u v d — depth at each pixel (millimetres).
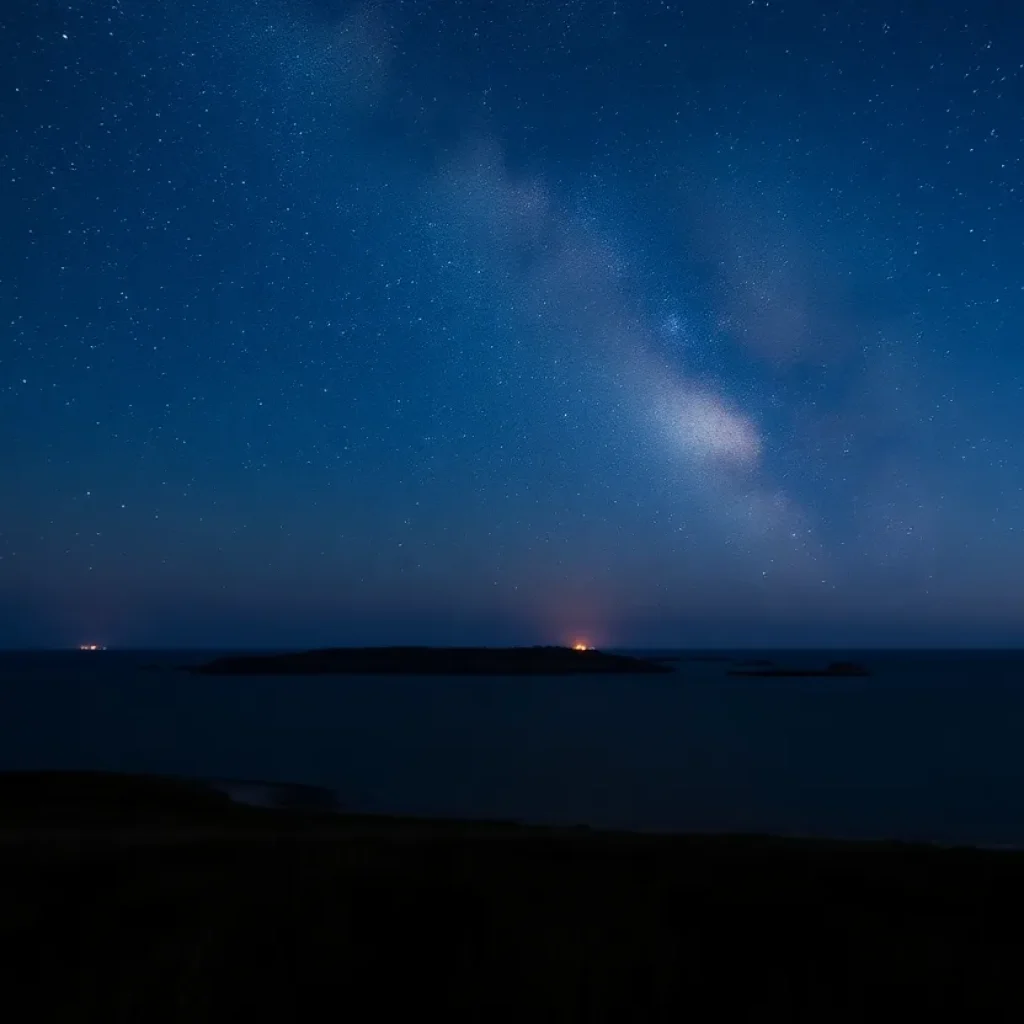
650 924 7961
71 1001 6105
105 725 71938
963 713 83250
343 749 53844
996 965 7039
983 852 11406
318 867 9859
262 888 8867
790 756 49312
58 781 28531
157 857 10430
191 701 101625
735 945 7516
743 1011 6273
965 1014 6242
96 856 10469
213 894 8633
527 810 30359
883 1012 6273
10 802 25141
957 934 7832
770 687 135000
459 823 21297
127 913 8086
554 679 167000
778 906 8648
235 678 162500
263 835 15594
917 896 9039
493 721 75188
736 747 54500
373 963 7008
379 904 8453
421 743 57312
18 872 9617
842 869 10055
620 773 41906
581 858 10609
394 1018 6121
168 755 51000
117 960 6844
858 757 49094
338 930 7688
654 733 64250
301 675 179375
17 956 7008
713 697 110812
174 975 6527
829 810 30953
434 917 8133
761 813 30172
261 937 7418
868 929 7969
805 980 6793
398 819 22391
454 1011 6219
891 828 27234
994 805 32375
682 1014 6219
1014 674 176750
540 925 7875
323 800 32156
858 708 90125
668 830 25828
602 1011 6223
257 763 46562
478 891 8945
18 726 70812
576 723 73125
